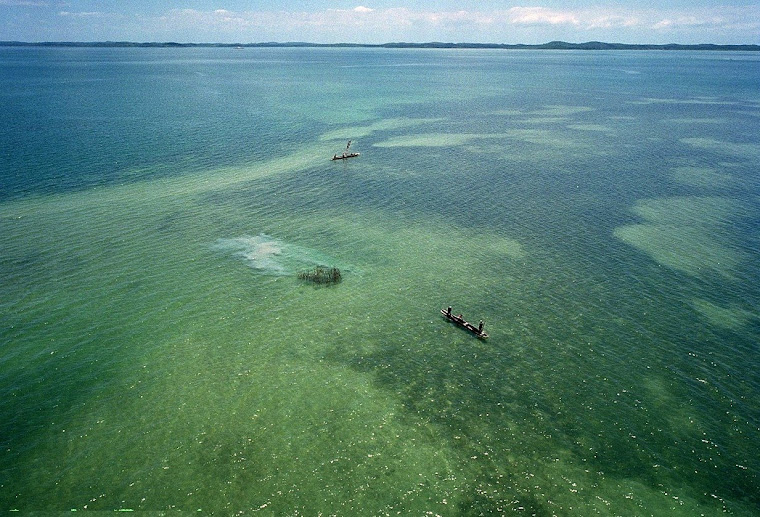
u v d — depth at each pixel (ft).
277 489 92.38
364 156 309.83
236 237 192.85
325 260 177.47
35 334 134.00
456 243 192.34
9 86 588.09
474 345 134.41
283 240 191.72
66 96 510.58
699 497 93.35
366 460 99.14
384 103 518.37
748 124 408.67
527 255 183.32
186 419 108.17
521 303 153.79
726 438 106.11
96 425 106.11
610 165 292.61
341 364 126.72
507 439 104.99
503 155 314.96
